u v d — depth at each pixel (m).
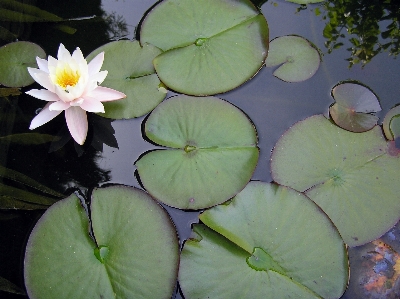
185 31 1.17
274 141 1.10
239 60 1.15
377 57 1.17
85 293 1.00
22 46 1.16
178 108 1.11
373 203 1.05
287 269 1.01
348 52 1.18
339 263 1.02
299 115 1.12
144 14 1.21
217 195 1.05
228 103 1.11
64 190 1.07
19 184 1.08
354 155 1.08
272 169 1.08
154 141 1.09
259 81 1.15
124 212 1.04
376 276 1.02
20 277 1.02
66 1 1.22
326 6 1.23
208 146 1.08
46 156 1.10
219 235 1.03
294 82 1.15
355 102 1.12
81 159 1.09
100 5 1.22
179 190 1.05
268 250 1.02
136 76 1.13
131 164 1.08
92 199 1.04
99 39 1.18
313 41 1.19
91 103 1.09
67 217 1.04
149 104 1.12
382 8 1.23
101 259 1.02
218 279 1.01
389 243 1.04
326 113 1.12
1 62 1.14
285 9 1.22
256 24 1.18
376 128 1.10
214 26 1.17
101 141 1.10
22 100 1.13
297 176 1.07
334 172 1.07
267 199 1.04
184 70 1.13
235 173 1.06
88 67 1.11
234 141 1.09
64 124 1.13
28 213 1.06
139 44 1.16
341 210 1.05
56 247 1.02
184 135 1.09
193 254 1.02
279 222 1.03
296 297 1.00
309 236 1.03
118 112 1.11
